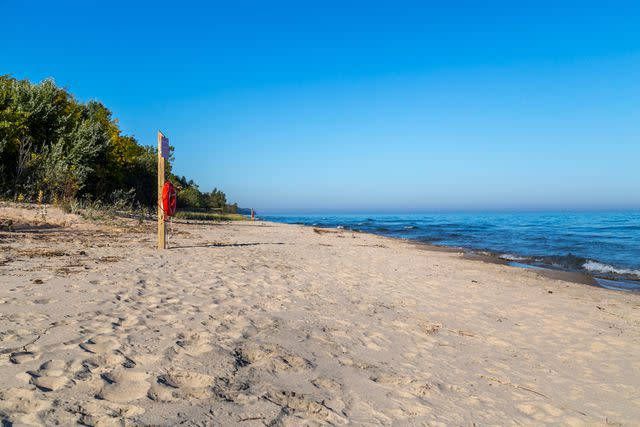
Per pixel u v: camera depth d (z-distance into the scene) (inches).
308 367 139.2
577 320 248.5
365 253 550.6
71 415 88.3
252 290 250.5
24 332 137.2
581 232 1352.1
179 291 227.1
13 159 716.7
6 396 93.4
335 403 115.0
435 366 157.5
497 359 172.9
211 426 92.3
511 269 489.1
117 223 626.8
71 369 111.8
